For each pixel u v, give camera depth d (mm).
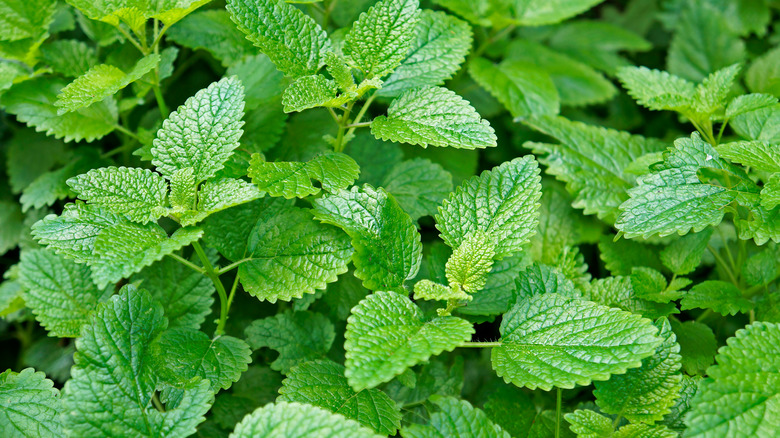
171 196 704
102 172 706
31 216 808
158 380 704
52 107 773
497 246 713
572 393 760
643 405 706
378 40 729
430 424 692
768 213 718
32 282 741
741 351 690
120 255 684
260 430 679
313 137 800
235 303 787
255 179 703
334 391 715
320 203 713
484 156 863
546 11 846
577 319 699
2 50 774
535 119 795
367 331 687
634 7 966
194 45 787
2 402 710
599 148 789
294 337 746
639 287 746
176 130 713
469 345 704
